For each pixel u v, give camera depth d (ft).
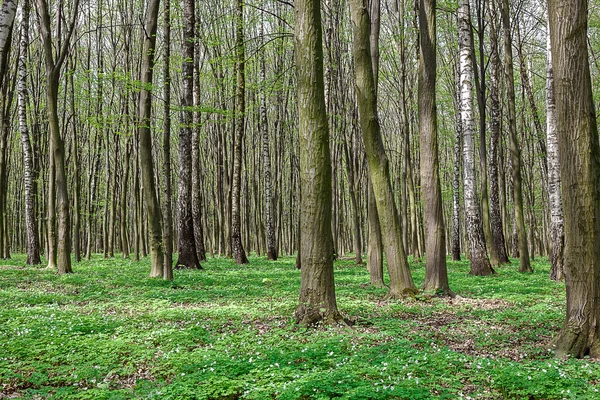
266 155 95.20
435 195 44.70
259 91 69.00
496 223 79.77
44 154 111.45
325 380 17.62
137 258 95.14
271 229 95.04
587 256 23.04
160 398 16.80
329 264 30.35
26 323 29.30
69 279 53.36
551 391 17.04
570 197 23.54
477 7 76.13
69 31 62.90
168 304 38.04
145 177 55.01
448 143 140.36
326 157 30.48
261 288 47.83
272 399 16.62
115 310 35.68
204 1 98.32
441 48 108.99
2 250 95.35
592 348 22.67
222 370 19.60
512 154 69.21
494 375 18.72
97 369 20.75
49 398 17.13
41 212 115.65
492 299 41.60
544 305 36.73
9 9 31.73
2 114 91.09
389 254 42.32
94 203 122.11
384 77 106.22
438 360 20.81
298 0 30.63
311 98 30.30
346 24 95.20
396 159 144.87
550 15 24.00
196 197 89.61
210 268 72.64
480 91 80.02
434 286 44.14
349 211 176.04
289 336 26.53
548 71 54.80
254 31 98.99
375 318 32.45
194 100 92.89
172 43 107.24
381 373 18.78
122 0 94.43
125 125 79.10
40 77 100.22
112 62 106.32
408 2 89.86
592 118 23.39
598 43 79.10
